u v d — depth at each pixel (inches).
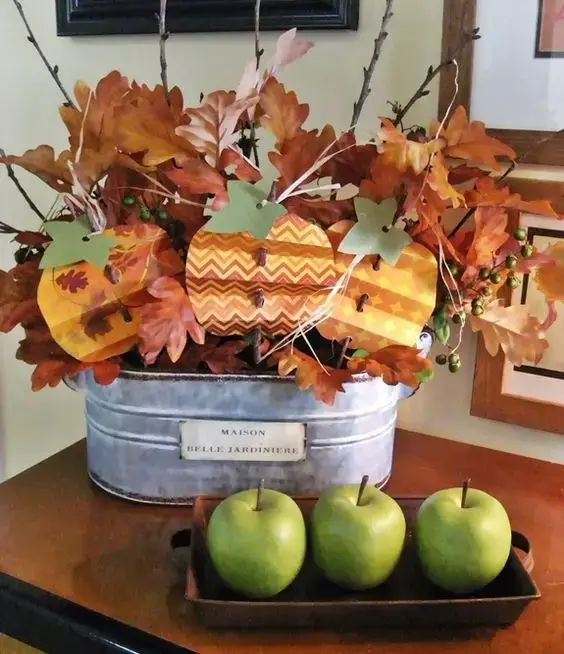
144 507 31.1
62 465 35.1
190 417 29.0
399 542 25.0
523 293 34.3
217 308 26.9
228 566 24.0
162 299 26.4
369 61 35.5
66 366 28.1
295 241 27.0
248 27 36.7
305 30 36.4
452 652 23.6
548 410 35.1
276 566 23.8
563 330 34.1
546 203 27.7
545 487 33.5
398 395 31.3
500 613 24.1
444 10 32.9
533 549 28.9
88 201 27.6
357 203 26.8
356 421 29.5
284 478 29.9
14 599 26.2
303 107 28.3
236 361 28.6
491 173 33.7
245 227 25.8
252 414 28.9
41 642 26.0
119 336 28.0
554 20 31.1
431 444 37.4
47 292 27.7
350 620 24.2
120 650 24.1
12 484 33.3
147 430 29.6
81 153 27.9
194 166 26.3
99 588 26.4
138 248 27.4
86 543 28.9
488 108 33.2
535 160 32.8
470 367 37.0
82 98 29.1
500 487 33.5
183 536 28.0
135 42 40.4
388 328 27.8
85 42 41.8
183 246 28.8
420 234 28.4
